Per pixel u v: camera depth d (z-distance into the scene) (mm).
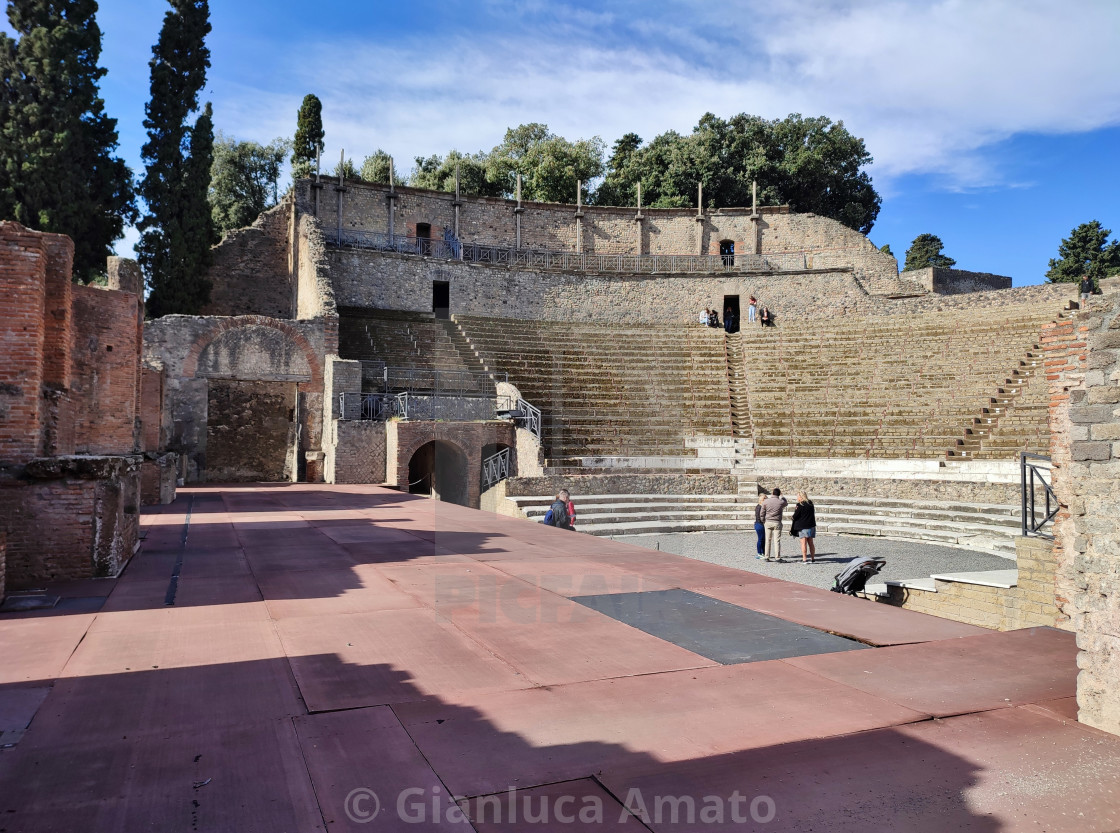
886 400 29125
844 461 25500
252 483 27031
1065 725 4332
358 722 4250
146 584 8234
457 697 4648
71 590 7922
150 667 5258
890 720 4340
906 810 3309
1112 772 3725
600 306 43625
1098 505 4445
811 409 29578
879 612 6961
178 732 4109
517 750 3881
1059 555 8445
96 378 16219
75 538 8516
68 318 12258
